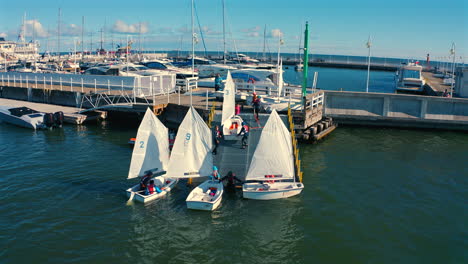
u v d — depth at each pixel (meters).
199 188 25.36
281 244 20.61
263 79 55.72
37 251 19.33
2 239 20.22
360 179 30.03
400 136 43.72
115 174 29.53
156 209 24.00
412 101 46.72
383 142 41.03
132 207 24.12
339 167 32.72
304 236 21.42
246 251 19.92
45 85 58.53
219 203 24.78
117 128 44.38
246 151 31.36
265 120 38.59
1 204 24.08
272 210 24.30
